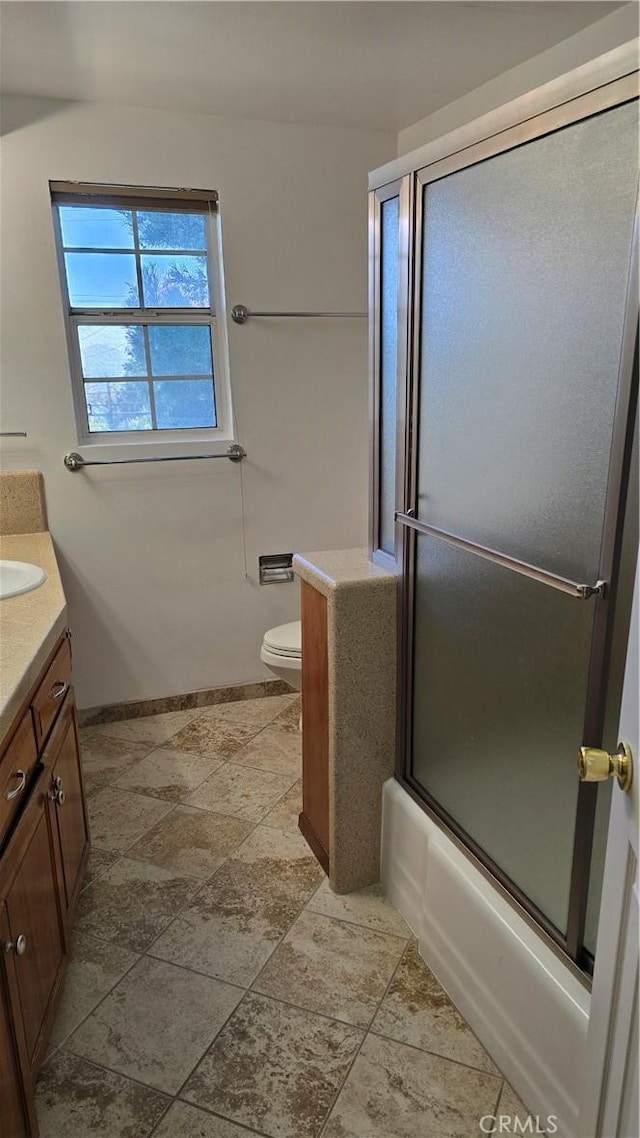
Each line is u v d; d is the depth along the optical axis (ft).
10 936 3.95
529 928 4.55
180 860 6.97
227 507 9.77
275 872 6.81
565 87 3.57
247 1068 4.85
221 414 9.69
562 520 3.93
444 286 4.89
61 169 8.05
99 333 8.92
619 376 3.36
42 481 8.77
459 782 5.43
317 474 10.15
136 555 9.47
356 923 6.17
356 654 5.99
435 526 5.34
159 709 10.07
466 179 4.49
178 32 6.17
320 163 9.05
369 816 6.45
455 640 5.26
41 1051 4.57
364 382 10.05
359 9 5.79
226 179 8.71
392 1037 5.06
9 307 8.21
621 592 3.50
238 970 5.66
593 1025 3.36
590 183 3.48
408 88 7.61
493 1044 4.83
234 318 9.14
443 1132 4.42
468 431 4.80
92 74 7.13
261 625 10.40
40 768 4.90
